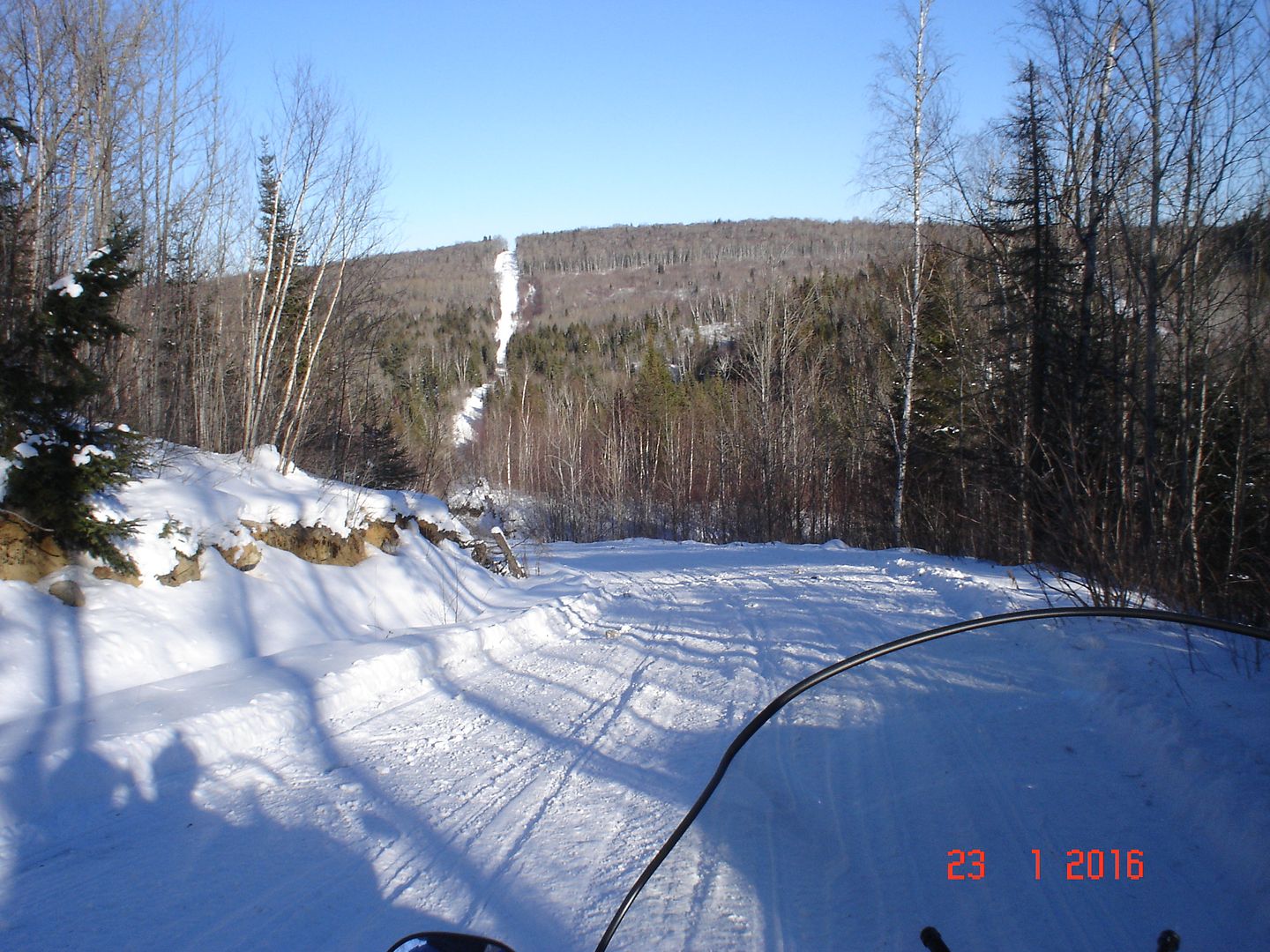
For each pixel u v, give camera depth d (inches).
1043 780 197.6
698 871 175.0
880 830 185.6
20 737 227.9
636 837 193.0
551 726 278.7
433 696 318.3
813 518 1381.6
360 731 275.1
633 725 277.4
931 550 981.8
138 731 235.6
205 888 171.6
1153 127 522.6
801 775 220.8
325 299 838.5
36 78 543.5
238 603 362.9
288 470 526.0
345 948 150.2
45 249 491.8
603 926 155.9
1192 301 490.3
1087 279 625.3
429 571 502.3
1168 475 466.9
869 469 1316.4
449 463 1477.6
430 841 192.9
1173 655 262.5
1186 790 176.7
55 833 194.4
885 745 234.8
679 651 388.2
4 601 292.0
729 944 147.3
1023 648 315.0
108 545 322.3
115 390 470.6
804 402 1433.3
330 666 319.9
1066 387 539.2
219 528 382.3
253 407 652.7
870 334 1355.8
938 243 927.0
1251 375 450.0
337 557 454.3
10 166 411.5
